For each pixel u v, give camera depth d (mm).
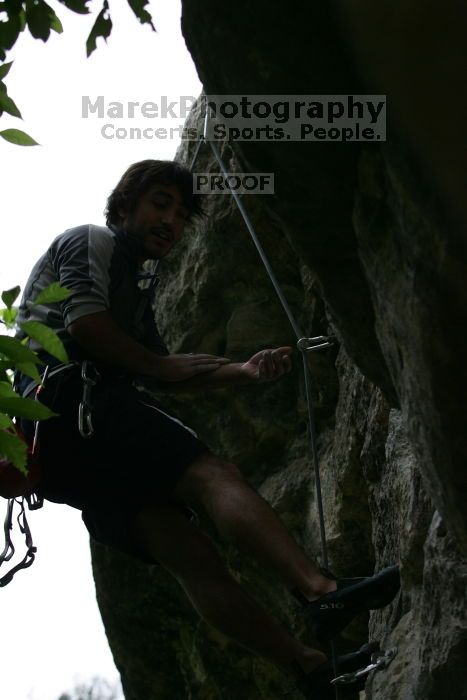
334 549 4727
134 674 5723
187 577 3621
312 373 5137
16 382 3766
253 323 5293
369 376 3088
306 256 2857
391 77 2072
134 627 5633
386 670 3414
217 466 3590
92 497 3725
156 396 5492
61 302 3674
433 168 2160
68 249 3736
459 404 2471
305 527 4957
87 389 3596
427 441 2619
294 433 5215
